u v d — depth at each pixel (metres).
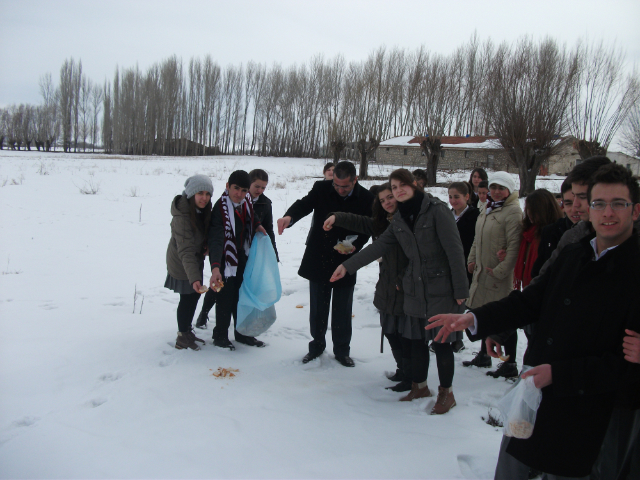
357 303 6.60
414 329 3.66
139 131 75.44
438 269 3.55
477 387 4.03
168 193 18.72
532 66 25.17
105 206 14.88
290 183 25.94
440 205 3.56
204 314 5.29
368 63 41.25
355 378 4.20
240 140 86.06
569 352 2.03
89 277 7.49
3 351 4.34
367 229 4.41
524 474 2.25
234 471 2.58
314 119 74.25
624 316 1.91
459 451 2.90
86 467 2.58
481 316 2.36
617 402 2.00
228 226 4.47
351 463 2.72
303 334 5.32
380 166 44.75
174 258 4.44
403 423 3.32
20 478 2.46
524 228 4.38
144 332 5.05
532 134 24.70
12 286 6.72
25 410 3.29
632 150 31.91
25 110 90.38
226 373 4.04
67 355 4.30
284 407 3.47
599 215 1.97
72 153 74.19
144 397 3.49
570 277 2.11
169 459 2.68
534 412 1.99
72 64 84.81
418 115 37.47
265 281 4.60
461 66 42.91
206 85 79.12
